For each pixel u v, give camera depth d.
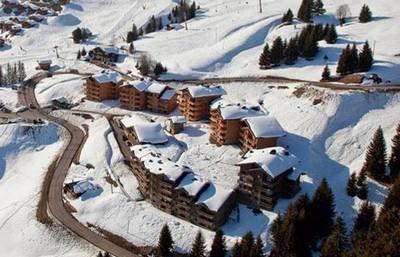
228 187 110.69
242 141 127.25
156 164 106.56
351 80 148.75
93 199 110.31
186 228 100.25
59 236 100.75
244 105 134.88
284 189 106.50
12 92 179.75
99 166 123.56
